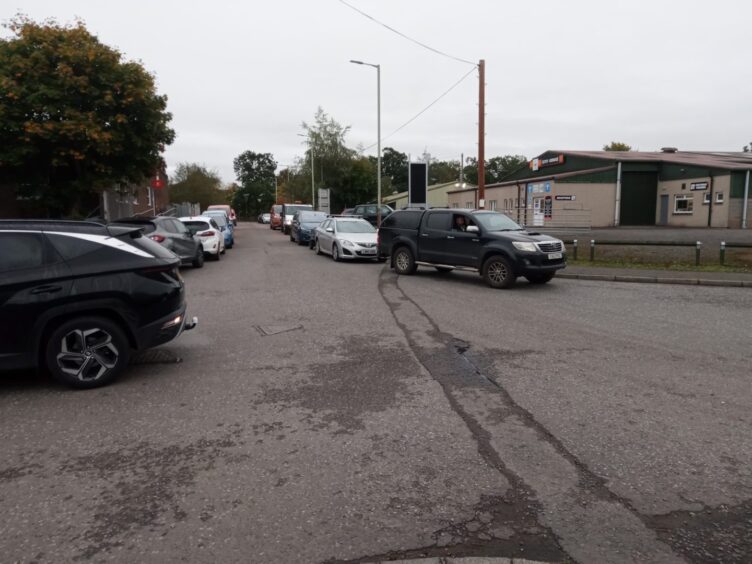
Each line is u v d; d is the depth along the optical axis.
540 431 4.30
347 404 4.90
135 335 5.46
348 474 3.62
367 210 35.28
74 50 17.62
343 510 3.19
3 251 5.18
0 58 17.23
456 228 13.19
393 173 99.62
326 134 50.94
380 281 13.29
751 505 3.25
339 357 6.44
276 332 7.73
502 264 12.00
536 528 3.02
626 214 36.06
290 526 3.04
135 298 5.42
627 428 4.36
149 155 20.56
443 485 3.48
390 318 8.73
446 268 14.61
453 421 4.50
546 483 3.50
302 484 3.49
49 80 17.50
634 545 2.87
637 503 3.27
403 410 4.75
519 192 37.78
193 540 2.91
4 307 5.01
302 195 54.03
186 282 13.20
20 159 17.62
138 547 2.85
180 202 66.88
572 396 5.09
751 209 30.66
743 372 5.84
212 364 6.14
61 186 19.56
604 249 18.62
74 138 17.67
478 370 5.92
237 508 3.22
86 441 4.14
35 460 3.83
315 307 9.70
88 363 5.30
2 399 5.03
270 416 4.62
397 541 2.90
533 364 6.15
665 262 15.98
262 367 6.03
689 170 33.22
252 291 11.64
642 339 7.34
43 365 5.33
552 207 34.88
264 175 121.69
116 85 18.16
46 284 5.14
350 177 51.78
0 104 16.73
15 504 3.27
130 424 4.46
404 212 14.55
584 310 9.48
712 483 3.50
